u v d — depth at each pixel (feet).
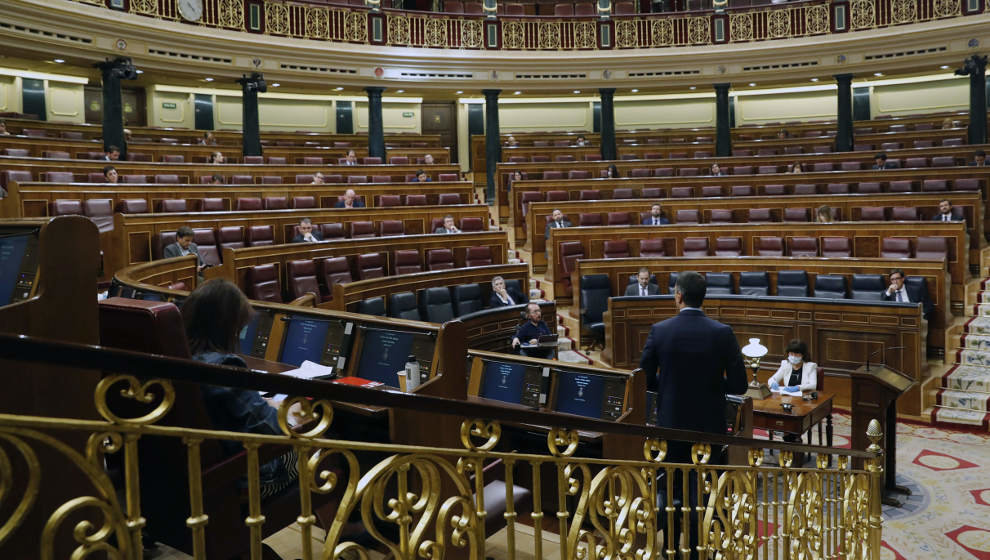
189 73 47.98
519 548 11.61
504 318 27.86
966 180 39.96
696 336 12.78
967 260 34.73
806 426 20.98
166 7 46.01
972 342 30.73
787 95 67.21
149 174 36.86
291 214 33.35
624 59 57.16
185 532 6.81
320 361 12.49
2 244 6.03
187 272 24.14
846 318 28.96
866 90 65.57
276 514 7.29
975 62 50.67
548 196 44.42
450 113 69.00
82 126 50.78
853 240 35.17
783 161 48.44
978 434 26.27
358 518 9.69
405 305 28.30
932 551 18.42
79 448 5.68
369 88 55.01
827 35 54.95
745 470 10.22
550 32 57.47
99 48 43.34
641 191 45.16
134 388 4.09
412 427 9.44
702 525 9.14
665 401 13.01
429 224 38.06
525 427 13.32
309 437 4.77
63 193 28.27
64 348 3.53
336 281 30.40
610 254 37.24
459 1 63.26
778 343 30.32
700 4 66.23
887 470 21.47
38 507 5.37
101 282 24.80
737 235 37.19
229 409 6.95
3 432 3.48
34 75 53.72
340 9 53.11
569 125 69.26
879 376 21.12
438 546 5.70
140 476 7.06
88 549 3.81
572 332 34.53
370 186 40.65
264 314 13.60
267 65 50.52
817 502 12.49
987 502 20.97
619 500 7.89
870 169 44.24
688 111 69.00
